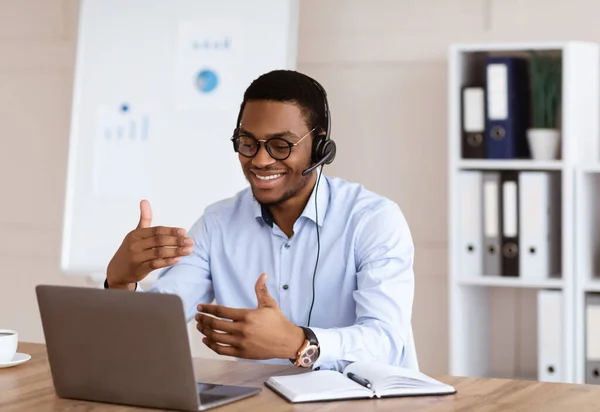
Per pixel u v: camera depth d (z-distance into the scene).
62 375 1.82
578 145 3.67
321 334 1.97
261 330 1.88
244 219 2.55
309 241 2.47
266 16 3.99
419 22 4.23
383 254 2.35
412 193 4.26
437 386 1.85
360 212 2.44
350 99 4.34
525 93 3.84
